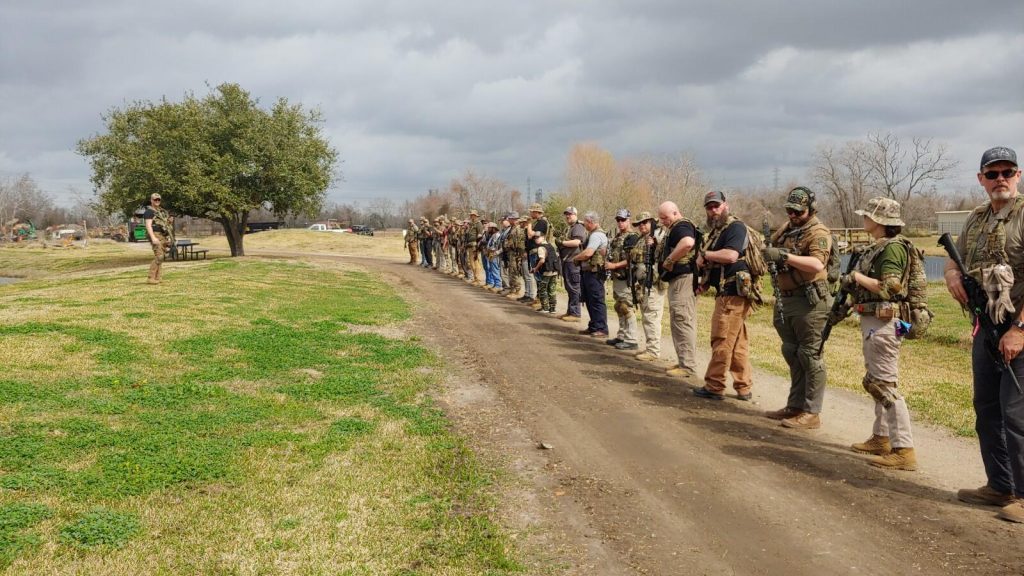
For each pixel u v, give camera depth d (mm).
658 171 61438
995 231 4488
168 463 5180
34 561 3723
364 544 4141
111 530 4105
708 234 7766
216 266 22938
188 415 6383
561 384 8242
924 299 5367
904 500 4809
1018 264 4410
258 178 33094
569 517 4629
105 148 32438
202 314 11547
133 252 47156
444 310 14789
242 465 5285
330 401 7207
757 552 4086
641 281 9945
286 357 8992
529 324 13047
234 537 4148
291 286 17625
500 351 10234
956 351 12594
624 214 10539
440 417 6863
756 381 8906
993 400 4648
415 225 30297
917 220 55125
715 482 5176
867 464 5586
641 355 9961
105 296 13219
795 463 5570
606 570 3916
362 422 6473
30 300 12547
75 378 7207
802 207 6316
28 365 7520
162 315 11102
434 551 4109
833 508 4676
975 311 4562
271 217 100688
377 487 5012
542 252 14805
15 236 82000
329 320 12219
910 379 9500
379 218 116125
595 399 7570
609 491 5055
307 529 4297
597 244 11547
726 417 6922
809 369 6516
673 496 4938
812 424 6574
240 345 9414
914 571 3803
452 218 25859
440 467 5492
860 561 3936
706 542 4230
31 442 5375
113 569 3703
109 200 32812
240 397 7098
